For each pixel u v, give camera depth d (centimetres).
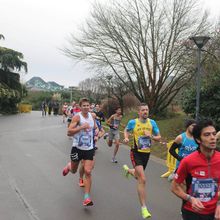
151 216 678
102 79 3541
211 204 404
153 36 2575
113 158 1252
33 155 1330
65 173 833
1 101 4538
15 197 781
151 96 2662
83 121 736
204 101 1742
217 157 399
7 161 1195
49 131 2262
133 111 3838
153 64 2614
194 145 680
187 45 2375
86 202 713
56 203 744
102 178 989
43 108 4338
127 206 736
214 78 1720
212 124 395
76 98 6066
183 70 2531
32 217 658
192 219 409
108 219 655
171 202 772
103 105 3616
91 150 738
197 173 397
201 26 2509
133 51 2622
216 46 1972
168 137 1934
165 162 1276
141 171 681
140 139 704
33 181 925
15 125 2662
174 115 2947
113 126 1251
